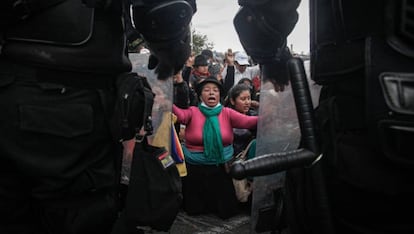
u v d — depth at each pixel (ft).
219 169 10.65
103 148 3.39
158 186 4.22
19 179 3.07
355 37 2.58
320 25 2.91
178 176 4.49
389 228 2.55
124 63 3.56
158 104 7.04
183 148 11.07
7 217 3.05
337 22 2.72
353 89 2.67
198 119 11.08
